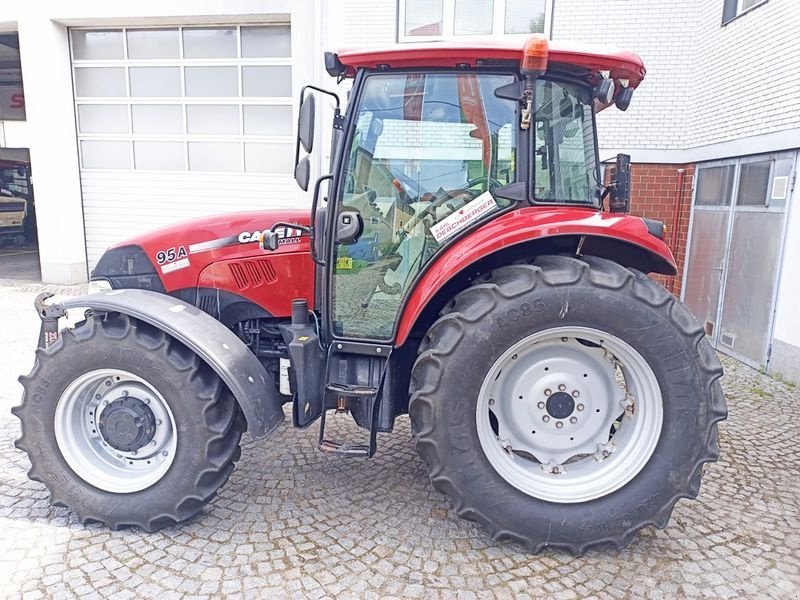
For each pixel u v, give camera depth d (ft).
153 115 29.48
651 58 22.79
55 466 8.58
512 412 8.36
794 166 16.24
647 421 8.04
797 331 16.02
